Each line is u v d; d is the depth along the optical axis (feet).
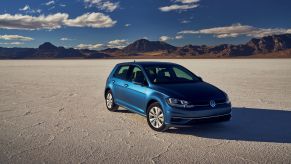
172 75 26.68
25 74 96.43
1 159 17.47
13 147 19.61
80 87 55.01
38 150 19.01
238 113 30.12
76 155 18.11
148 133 23.00
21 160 17.31
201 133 22.98
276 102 36.35
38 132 23.22
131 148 19.42
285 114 29.50
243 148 19.38
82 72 108.06
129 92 27.04
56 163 16.84
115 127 24.82
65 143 20.44
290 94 43.32
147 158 17.60
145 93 24.62
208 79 71.36
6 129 24.13
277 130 23.70
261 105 34.37
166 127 22.85
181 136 22.20
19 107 33.99
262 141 20.86
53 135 22.39
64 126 25.12
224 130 23.80
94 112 31.07
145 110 24.86
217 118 22.70
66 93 46.24
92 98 40.93
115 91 29.76
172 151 18.84
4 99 39.99
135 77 27.04
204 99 22.16
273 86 54.54
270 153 18.38
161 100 22.79
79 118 28.22
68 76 85.87
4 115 29.55
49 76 86.12
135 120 27.35
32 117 28.66
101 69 134.21
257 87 53.06
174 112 21.93
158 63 28.37
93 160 17.28
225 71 107.76
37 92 47.42
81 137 21.89
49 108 33.35
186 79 26.35
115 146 19.83
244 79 70.85
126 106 27.96
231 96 41.52
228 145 20.02
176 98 22.07
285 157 17.66
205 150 19.02
